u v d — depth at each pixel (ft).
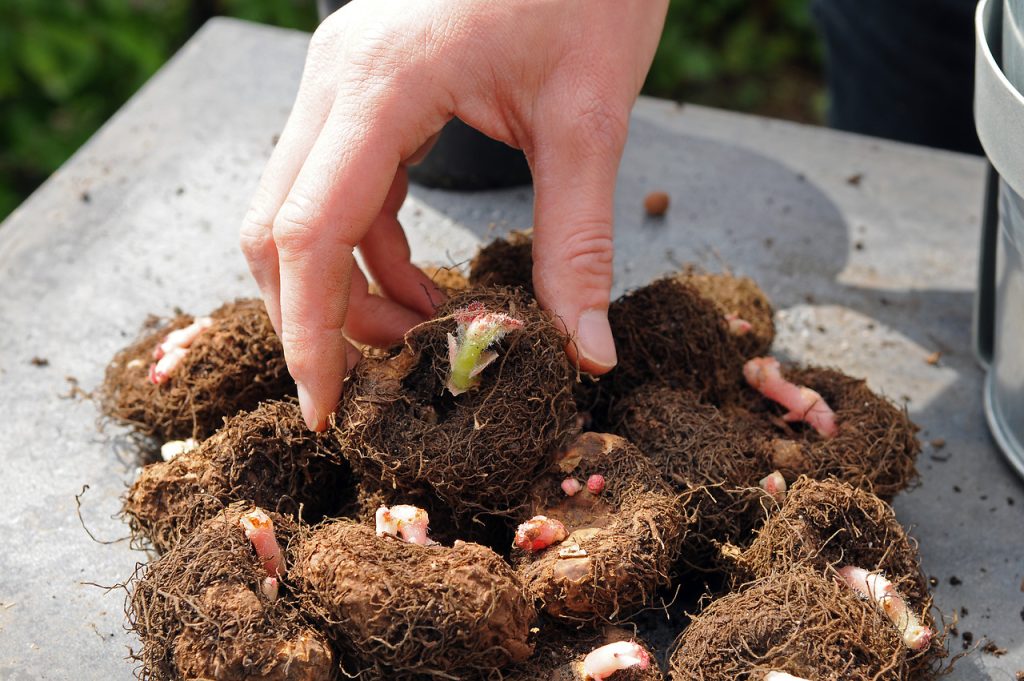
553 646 1.79
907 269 2.30
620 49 1.93
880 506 1.85
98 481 2.03
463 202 2.37
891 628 1.79
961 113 2.67
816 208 2.38
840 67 2.80
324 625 1.75
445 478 1.81
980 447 2.09
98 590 1.93
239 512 1.81
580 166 1.90
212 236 2.33
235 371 1.97
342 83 1.87
